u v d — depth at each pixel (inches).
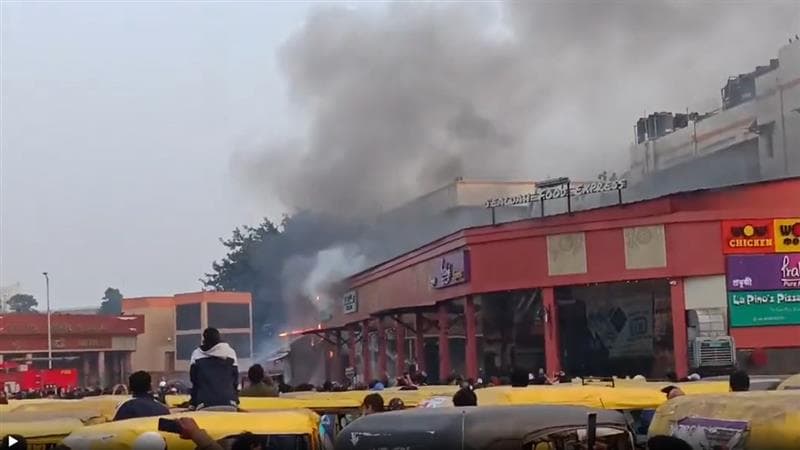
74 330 2987.2
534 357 1503.4
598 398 350.6
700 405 218.4
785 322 1295.5
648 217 1331.2
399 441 209.0
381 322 1911.9
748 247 1304.1
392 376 1937.7
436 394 434.3
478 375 1465.3
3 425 285.7
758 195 1322.6
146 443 219.1
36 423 293.1
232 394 387.9
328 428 390.0
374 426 214.4
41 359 2822.3
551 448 211.5
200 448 220.7
